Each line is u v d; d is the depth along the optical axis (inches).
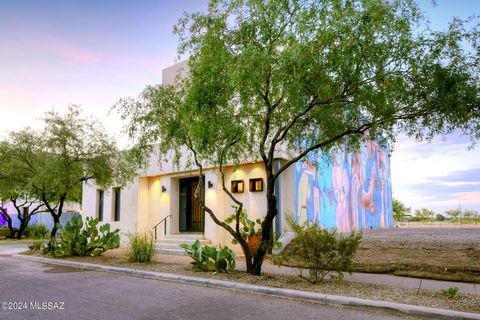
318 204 640.4
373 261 404.5
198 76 328.5
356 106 324.8
